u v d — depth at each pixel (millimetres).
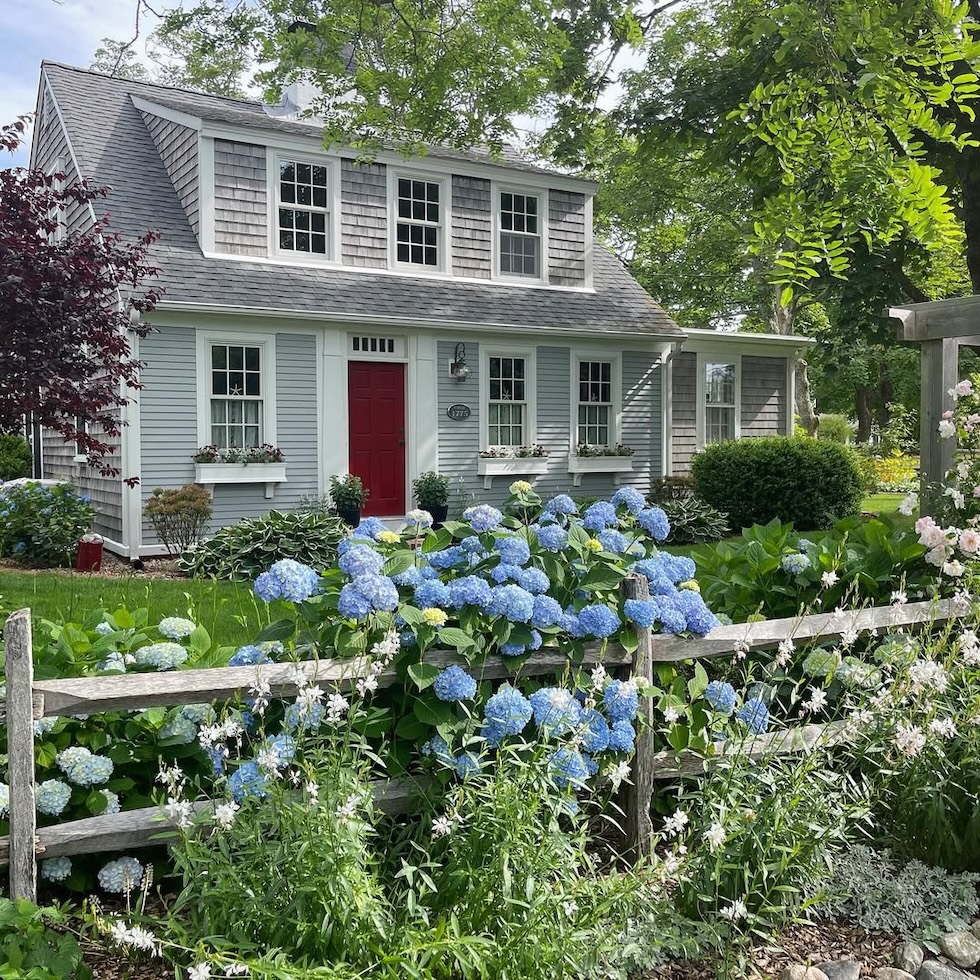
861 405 29719
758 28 5023
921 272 12812
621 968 2422
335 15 9367
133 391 10328
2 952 2080
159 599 6992
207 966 1807
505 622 2801
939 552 3740
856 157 5125
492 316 12742
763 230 5531
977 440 4828
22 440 17453
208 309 10492
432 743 2668
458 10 9648
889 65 4859
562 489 13711
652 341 14383
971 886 3021
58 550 9859
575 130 11492
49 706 2287
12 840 2244
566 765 2531
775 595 4156
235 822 2246
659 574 3270
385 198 12625
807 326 26578
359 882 2105
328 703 2451
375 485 12281
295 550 9031
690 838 2820
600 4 10211
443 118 10383
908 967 2695
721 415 15609
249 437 11281
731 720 3178
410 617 2617
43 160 14633
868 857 3096
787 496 12484
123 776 2846
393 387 12383
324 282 11789
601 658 2969
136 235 10898
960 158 8500
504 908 2227
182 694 2400
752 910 2703
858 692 3324
